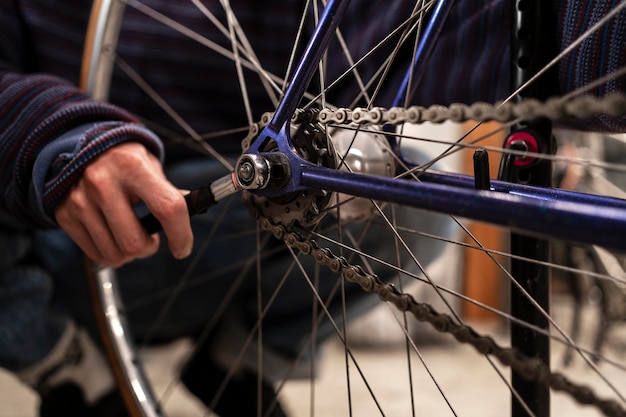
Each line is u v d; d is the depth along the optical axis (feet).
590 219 0.80
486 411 3.52
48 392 2.46
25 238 2.43
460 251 5.69
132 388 2.18
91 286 2.24
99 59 2.23
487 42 1.88
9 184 1.69
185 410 3.35
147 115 2.69
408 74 1.55
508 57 1.80
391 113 1.14
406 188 1.00
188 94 2.66
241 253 2.70
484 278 5.72
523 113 0.89
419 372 4.24
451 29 1.98
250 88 2.63
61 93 1.71
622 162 4.39
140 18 2.63
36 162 1.57
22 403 3.31
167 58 2.62
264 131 1.29
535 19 1.49
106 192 1.49
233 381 2.85
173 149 2.73
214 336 2.90
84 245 1.64
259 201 1.40
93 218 1.54
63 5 2.56
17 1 2.48
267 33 2.57
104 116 1.66
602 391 3.94
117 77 2.65
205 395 2.95
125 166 1.49
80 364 2.45
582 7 1.48
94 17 2.25
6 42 2.43
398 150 1.58
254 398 2.79
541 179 1.43
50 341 2.38
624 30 1.41
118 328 2.23
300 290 2.63
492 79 1.86
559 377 1.04
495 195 0.90
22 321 2.32
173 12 2.61
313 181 1.20
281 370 2.81
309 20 2.45
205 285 2.74
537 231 0.85
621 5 1.06
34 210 1.70
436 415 3.43
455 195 0.93
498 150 1.11
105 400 2.52
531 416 1.23
